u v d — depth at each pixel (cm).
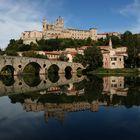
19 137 3325
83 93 7606
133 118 4194
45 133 3462
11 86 10588
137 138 3212
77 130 3569
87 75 18700
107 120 4088
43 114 4628
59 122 4016
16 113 4794
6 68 19350
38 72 19988
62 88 9362
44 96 7125
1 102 6172
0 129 3697
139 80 12625
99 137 3262
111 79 13725
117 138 3216
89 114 4531
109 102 5772
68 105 5497
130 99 6162
